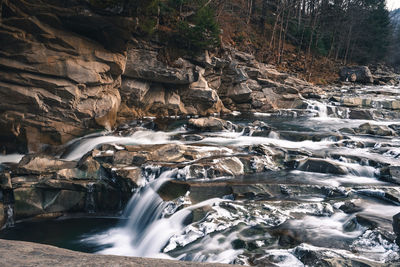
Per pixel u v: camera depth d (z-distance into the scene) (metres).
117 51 13.61
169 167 8.84
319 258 4.67
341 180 8.68
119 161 9.34
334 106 20.92
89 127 13.46
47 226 8.38
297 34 41.75
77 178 9.10
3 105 11.40
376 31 52.28
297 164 9.79
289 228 6.17
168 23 17.22
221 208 7.04
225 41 28.12
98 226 8.35
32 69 11.48
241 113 20.80
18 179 8.93
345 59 46.84
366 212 6.55
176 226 6.89
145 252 6.65
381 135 13.97
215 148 10.59
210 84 19.84
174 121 16.61
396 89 31.70
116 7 11.48
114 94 14.60
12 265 2.22
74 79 12.31
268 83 22.91
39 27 11.14
